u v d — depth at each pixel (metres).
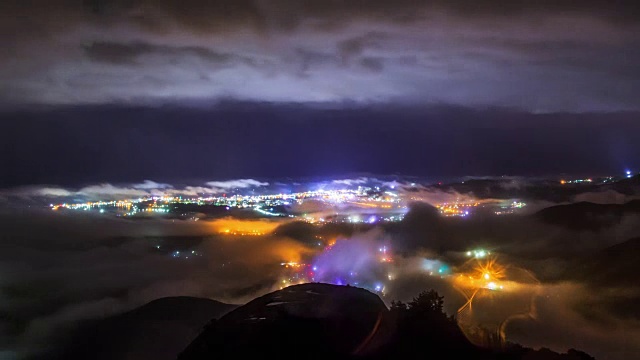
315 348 8.86
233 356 8.88
